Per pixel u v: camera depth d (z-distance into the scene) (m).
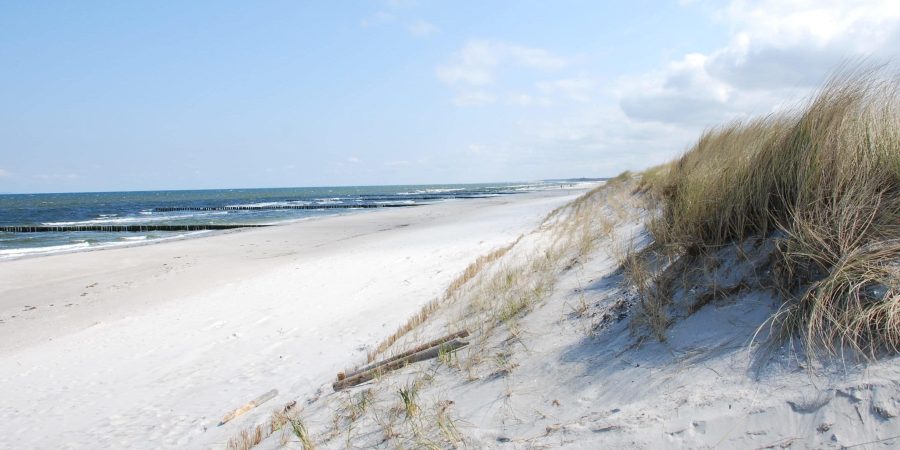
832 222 3.25
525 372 3.72
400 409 3.78
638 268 4.50
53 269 16.34
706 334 3.12
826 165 3.54
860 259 2.82
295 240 22.55
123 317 10.37
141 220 43.81
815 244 3.12
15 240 28.12
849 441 2.07
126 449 4.74
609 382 3.11
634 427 2.59
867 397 2.16
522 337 4.44
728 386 2.61
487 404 3.42
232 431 4.71
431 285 10.12
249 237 24.41
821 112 3.74
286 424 4.34
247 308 10.06
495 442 2.95
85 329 9.68
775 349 2.70
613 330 3.78
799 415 2.27
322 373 5.93
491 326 5.15
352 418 3.95
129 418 5.50
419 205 54.19
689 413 2.53
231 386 6.07
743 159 4.41
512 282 7.02
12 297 12.70
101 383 6.78
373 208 53.00
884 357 2.32
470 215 32.62
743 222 3.75
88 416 5.73
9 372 7.58
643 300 3.88
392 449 3.27
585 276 5.69
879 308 2.49
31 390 6.78
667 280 3.96
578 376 3.34
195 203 83.81
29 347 8.86
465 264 12.10
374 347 6.52
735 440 2.30
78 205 82.06
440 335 5.70
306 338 7.66
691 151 10.24
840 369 2.37
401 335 6.58
